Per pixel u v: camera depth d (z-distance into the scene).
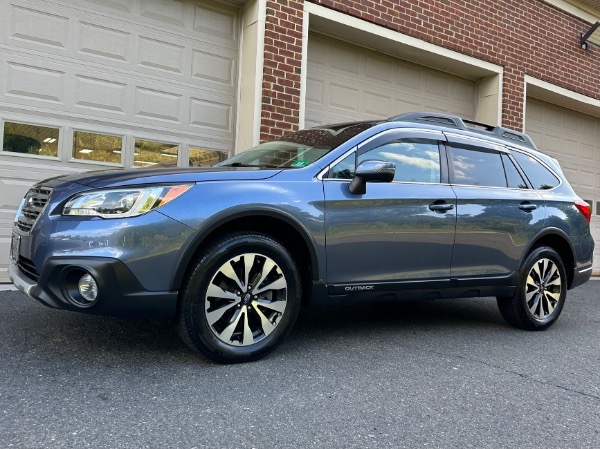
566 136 10.55
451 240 3.84
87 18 5.59
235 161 4.06
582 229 4.77
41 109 5.36
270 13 6.32
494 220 4.08
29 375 2.78
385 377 3.05
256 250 3.08
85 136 5.61
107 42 5.72
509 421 2.52
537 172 4.66
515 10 8.88
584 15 9.96
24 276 2.98
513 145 4.59
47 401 2.46
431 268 3.76
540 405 2.75
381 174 3.29
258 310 3.13
